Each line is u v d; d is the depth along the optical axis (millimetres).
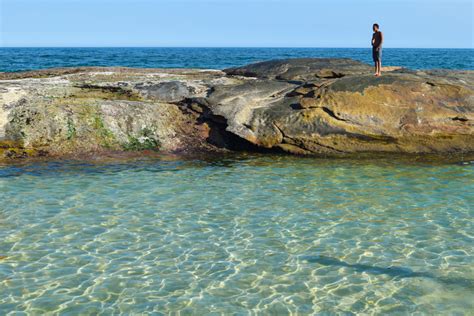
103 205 11016
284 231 9633
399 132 15406
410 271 7984
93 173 13508
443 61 80062
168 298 7156
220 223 10039
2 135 14867
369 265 8195
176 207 10945
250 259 8414
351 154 15586
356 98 15703
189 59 76812
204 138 16438
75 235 9367
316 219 10266
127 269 8023
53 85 17656
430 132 15430
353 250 8773
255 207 10969
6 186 12203
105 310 6832
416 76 16781
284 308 6918
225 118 16109
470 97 15891
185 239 9242
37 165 14070
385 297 7203
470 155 15438
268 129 15883
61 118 15414
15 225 9805
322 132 15570
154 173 13641
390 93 15797
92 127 15609
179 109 16984
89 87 17719
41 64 54812
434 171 13836
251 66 21156
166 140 16125
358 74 17969
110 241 9117
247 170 14031
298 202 11305
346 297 7207
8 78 21516
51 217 10258
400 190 12180
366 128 15453
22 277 7715
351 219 10273
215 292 7336
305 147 15695
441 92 15961
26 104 15703
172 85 17750
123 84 17938
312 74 19109
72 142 15281
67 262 8250
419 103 15664
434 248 8859
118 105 16281
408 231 9633
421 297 7195
